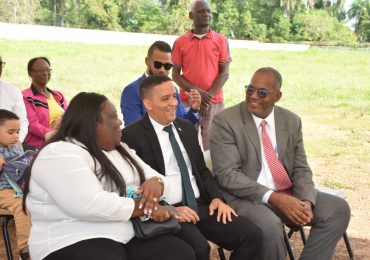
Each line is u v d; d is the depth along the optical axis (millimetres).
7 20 42188
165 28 45844
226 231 3525
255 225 3525
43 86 5980
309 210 3738
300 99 16234
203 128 5926
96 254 2811
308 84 19828
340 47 40938
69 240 2867
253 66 24828
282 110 4102
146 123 3736
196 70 5965
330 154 9102
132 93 4930
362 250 4785
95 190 2869
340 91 18016
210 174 3906
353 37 49219
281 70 24219
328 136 10648
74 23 46875
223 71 6074
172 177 3688
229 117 3984
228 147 3926
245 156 3959
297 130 4070
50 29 26641
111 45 27047
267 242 3547
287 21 47531
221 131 3963
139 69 21266
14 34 25703
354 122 12258
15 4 42344
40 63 5875
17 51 22328
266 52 31156
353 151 9336
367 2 52500
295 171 4078
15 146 4305
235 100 15414
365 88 18812
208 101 5730
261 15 48188
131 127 3740
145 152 3666
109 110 3076
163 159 3682
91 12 46594
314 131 11172
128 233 3018
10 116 4180
